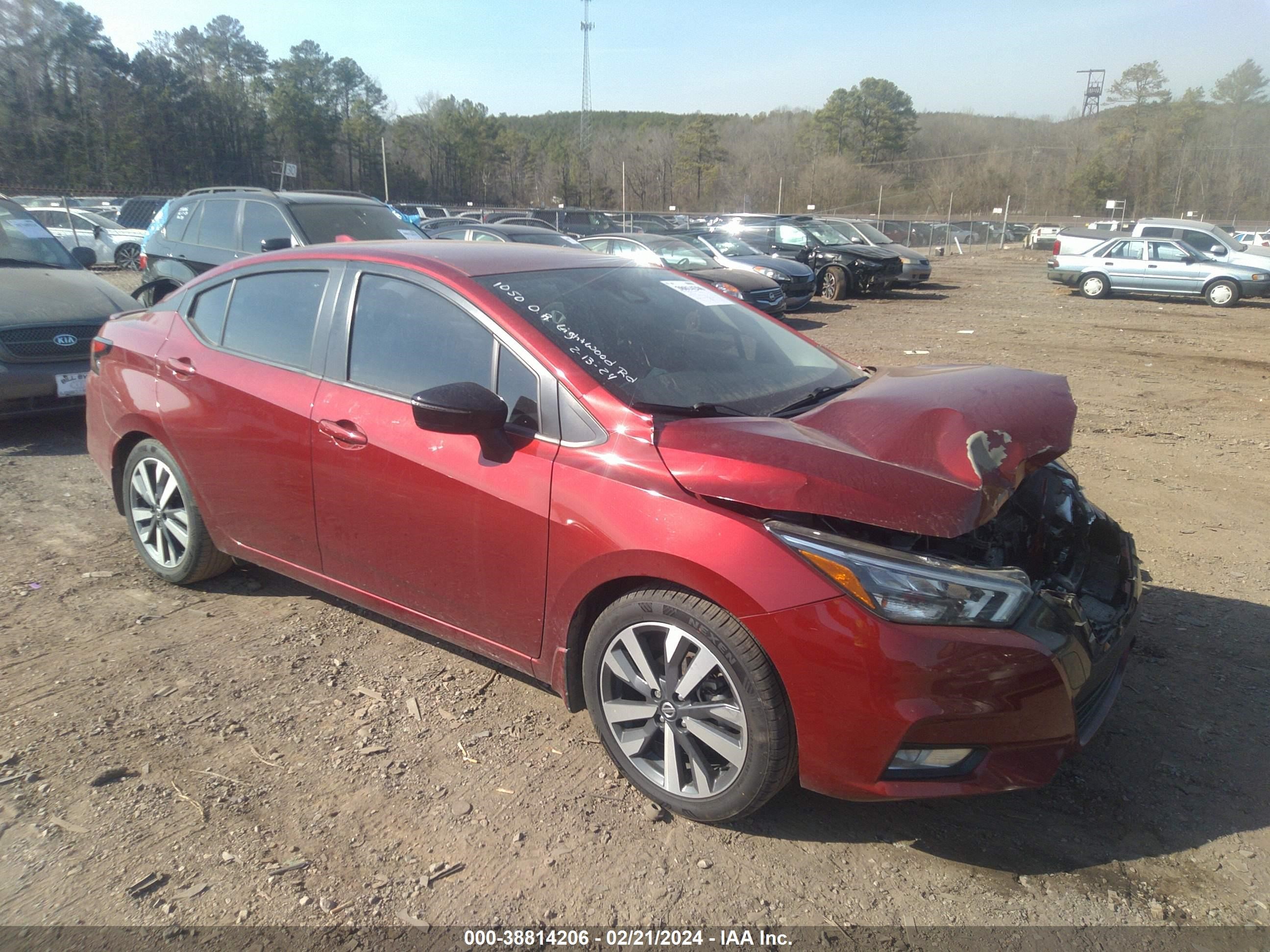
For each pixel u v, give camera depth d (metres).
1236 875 2.50
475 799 2.77
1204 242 20.66
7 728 3.05
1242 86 89.31
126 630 3.79
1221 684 3.51
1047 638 2.37
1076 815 2.76
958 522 2.28
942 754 2.36
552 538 2.77
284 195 9.34
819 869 2.51
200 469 3.83
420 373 3.18
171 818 2.64
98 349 4.39
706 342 3.38
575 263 3.64
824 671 2.33
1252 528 5.28
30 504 5.29
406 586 3.26
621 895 2.40
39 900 2.32
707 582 2.45
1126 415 8.51
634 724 2.81
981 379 3.13
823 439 2.68
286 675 3.47
